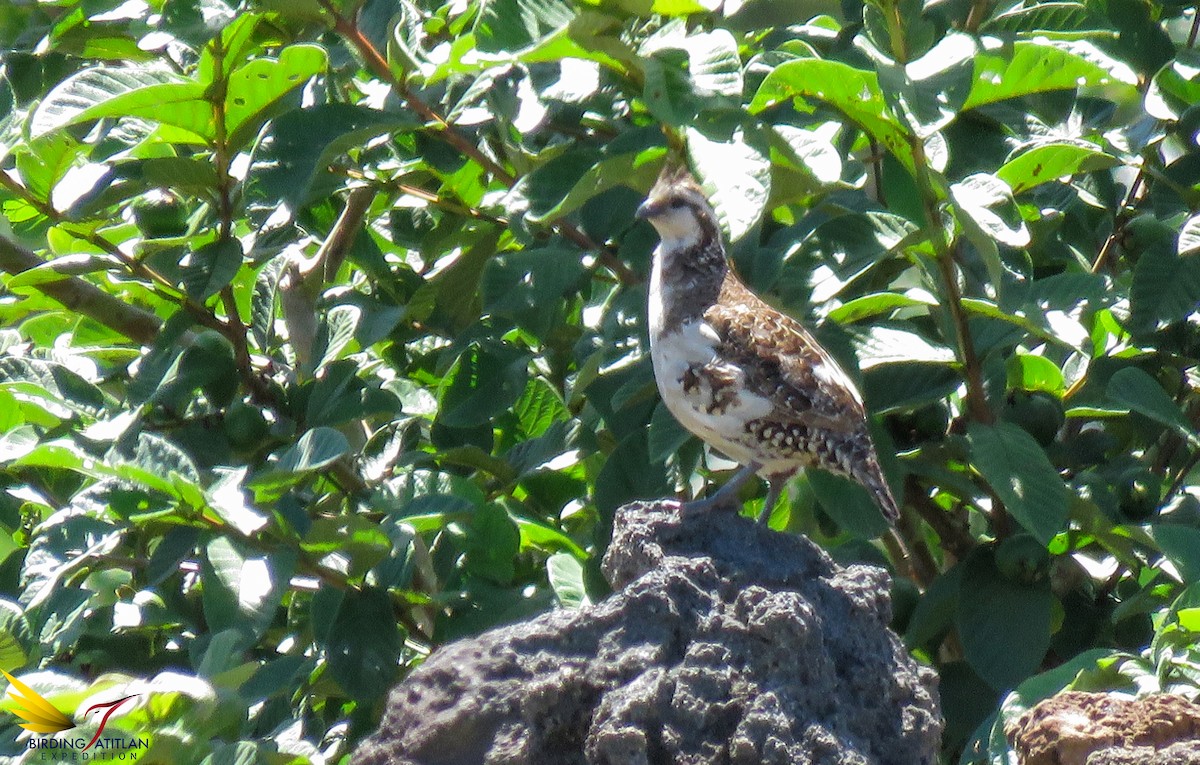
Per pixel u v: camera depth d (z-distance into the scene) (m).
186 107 9.91
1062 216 12.36
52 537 8.98
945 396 10.92
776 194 10.20
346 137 9.82
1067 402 11.77
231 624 8.91
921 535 12.57
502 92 10.48
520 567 11.63
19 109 12.23
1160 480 11.39
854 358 10.18
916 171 9.62
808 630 7.18
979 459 9.81
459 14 12.37
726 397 9.70
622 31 9.22
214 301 12.66
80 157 11.30
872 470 9.69
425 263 13.44
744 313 9.81
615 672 7.16
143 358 11.13
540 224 10.79
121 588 11.49
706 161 8.80
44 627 9.09
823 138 9.58
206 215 11.50
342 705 11.85
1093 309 10.62
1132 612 10.11
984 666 10.20
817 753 6.96
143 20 10.34
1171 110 11.58
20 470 10.99
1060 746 7.09
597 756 6.90
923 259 10.23
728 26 12.40
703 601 7.43
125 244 11.41
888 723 7.52
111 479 9.12
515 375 11.59
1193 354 11.66
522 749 7.01
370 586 10.12
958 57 9.34
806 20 13.97
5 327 14.42
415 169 11.88
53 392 11.11
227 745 7.62
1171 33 14.91
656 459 10.27
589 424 12.26
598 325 11.52
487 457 11.39
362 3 10.55
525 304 10.85
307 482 11.45
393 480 10.90
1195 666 8.23
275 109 10.23
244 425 10.86
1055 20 11.93
